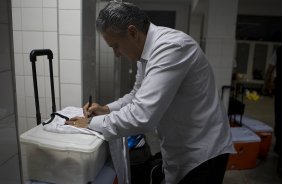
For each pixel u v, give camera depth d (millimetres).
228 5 3305
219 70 3436
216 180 1109
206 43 3410
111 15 922
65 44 1727
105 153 1177
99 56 2994
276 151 2574
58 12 1688
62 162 992
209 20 3359
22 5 1697
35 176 1039
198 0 3809
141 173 1690
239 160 2551
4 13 691
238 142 2492
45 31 1722
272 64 3510
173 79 917
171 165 1167
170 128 1097
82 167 981
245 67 6559
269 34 6672
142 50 1031
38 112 1290
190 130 1073
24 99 1835
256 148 2557
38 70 1774
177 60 919
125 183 1299
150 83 907
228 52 3398
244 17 6656
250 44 6434
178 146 1116
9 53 725
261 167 2656
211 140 1066
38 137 1012
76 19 1687
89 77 1943
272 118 4414
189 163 1102
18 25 1727
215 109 1085
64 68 1758
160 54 919
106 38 996
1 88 697
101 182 1047
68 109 1328
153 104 893
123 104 1258
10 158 762
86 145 962
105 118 1009
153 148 2766
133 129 937
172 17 6668
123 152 1264
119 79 3189
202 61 1021
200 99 1044
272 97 6137
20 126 1871
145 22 1003
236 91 3742
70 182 1006
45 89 1799
